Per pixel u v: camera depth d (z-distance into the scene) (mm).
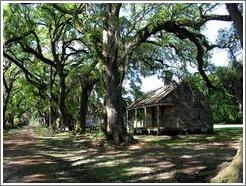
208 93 43812
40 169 17500
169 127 43781
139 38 29109
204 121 43750
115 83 28453
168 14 30219
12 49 48250
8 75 62812
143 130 47250
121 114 28469
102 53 29266
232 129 51531
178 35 30531
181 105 43562
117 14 28734
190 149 24578
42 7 40562
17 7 35219
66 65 51312
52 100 56719
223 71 32281
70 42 47188
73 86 53594
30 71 57844
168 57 39656
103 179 14773
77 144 30266
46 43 50656
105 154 22938
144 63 41094
